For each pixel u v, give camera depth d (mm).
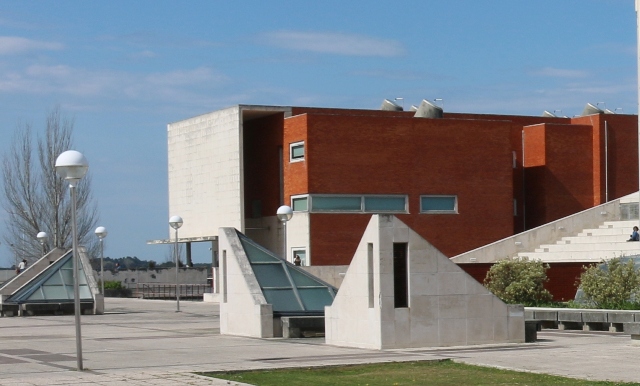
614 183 67562
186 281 84750
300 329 29000
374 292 25047
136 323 37000
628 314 30500
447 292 25625
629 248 49188
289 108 62438
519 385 18297
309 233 58875
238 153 61625
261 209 64188
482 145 63781
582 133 67438
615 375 19562
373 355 23312
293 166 60625
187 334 30953
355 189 60250
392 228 25062
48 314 43094
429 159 62281
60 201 80375
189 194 67625
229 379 19250
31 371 20609
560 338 28328
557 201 66625
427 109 64375
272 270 31078
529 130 67688
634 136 68312
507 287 37375
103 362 22328
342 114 62219
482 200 63625
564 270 43969
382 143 61062
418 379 19188
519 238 56500
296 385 18391
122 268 91125
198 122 66375
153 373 19797
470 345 25766
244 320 30031
